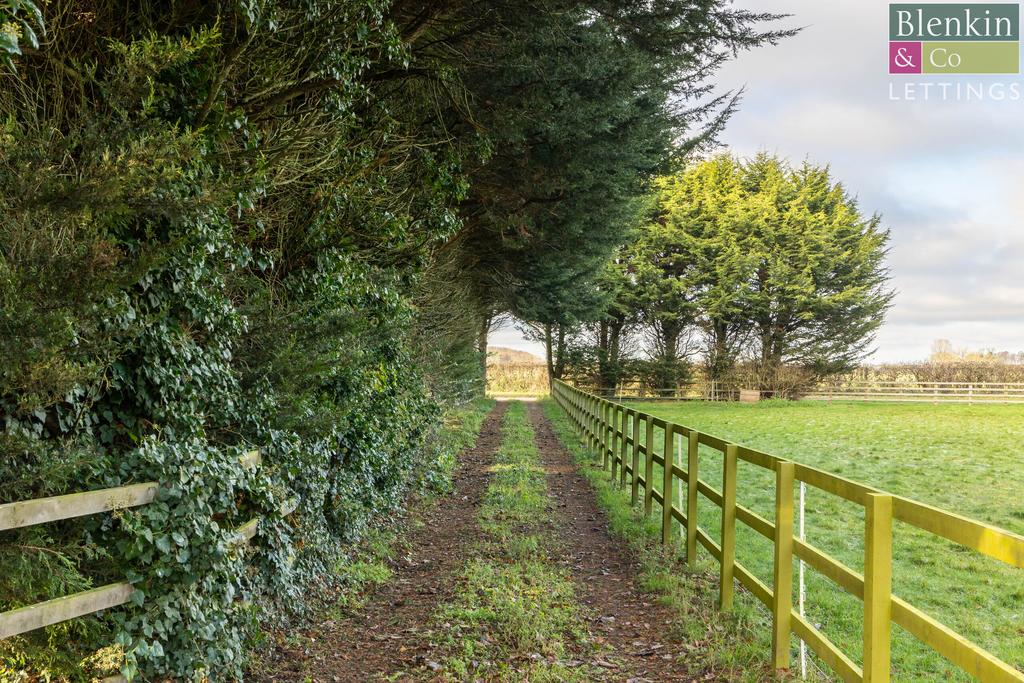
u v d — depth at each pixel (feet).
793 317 140.15
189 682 12.03
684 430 24.13
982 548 9.59
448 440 53.21
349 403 22.25
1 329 10.18
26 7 9.96
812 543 26.35
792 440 62.75
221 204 15.55
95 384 12.68
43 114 13.94
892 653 16.06
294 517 18.37
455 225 31.89
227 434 17.81
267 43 19.31
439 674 14.46
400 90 30.63
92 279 11.26
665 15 26.99
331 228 23.22
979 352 146.41
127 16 16.34
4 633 8.91
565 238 49.39
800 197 141.90
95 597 10.47
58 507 9.89
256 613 14.61
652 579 21.03
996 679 8.91
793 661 15.35
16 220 11.00
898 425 77.77
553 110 31.86
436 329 49.88
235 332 17.26
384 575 21.77
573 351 143.64
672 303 140.87
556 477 42.29
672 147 49.49
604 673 14.74
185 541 11.80
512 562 23.47
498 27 28.30
